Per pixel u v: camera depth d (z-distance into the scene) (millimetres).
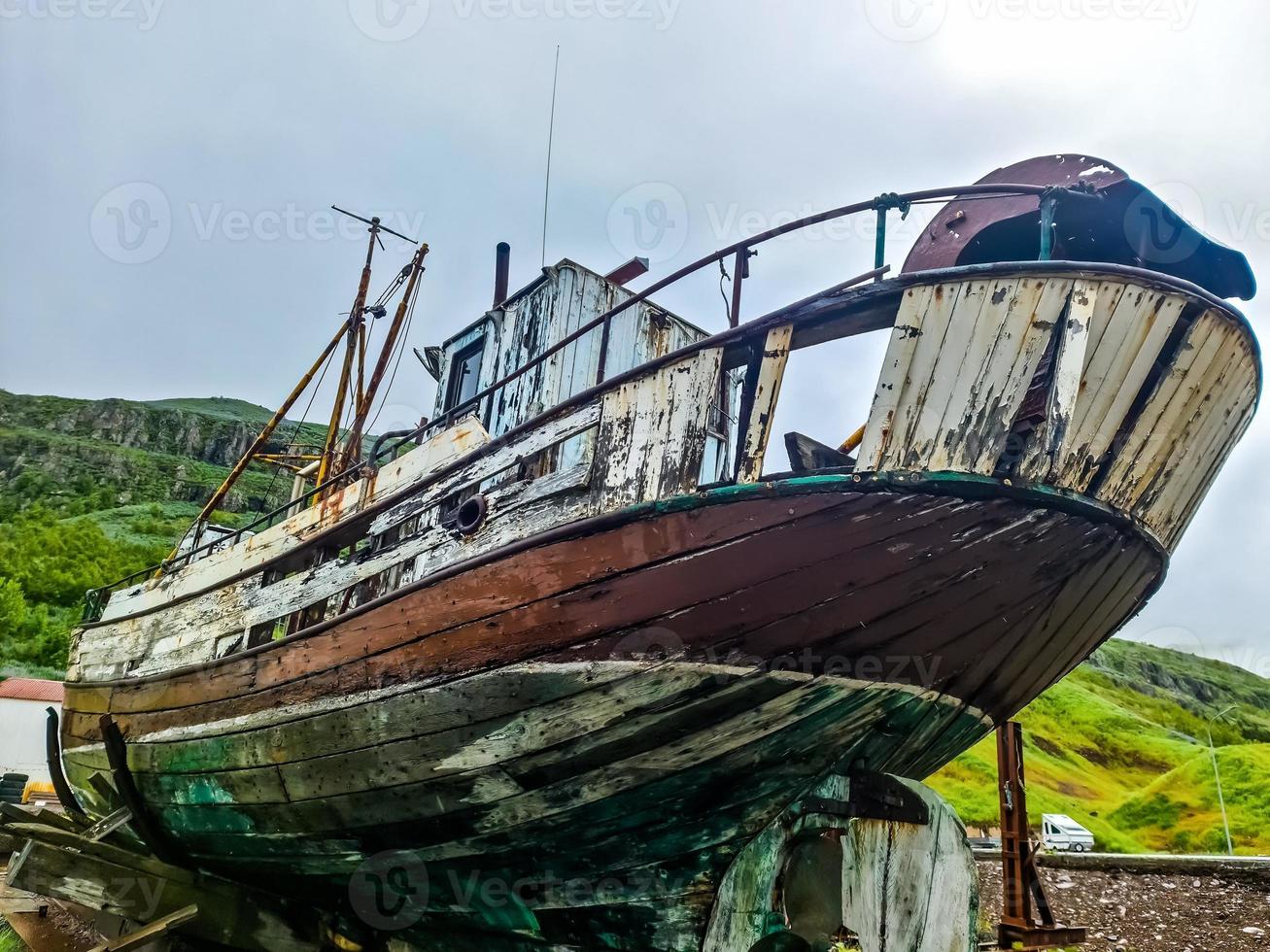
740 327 3479
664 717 3420
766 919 3562
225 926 5242
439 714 3848
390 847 4402
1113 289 3000
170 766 5574
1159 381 3178
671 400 3537
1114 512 3188
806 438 4035
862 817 3885
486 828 3967
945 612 3266
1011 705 4172
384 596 4250
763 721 3428
